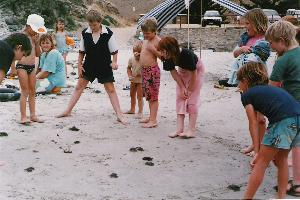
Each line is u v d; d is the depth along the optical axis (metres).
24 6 37.72
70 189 5.72
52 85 10.20
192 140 7.38
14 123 8.00
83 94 10.39
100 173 6.14
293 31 5.62
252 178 5.18
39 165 6.35
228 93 10.80
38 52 8.05
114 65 8.20
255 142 5.24
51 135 7.46
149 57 7.84
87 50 8.30
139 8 55.56
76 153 6.76
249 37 8.37
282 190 5.34
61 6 38.69
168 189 5.76
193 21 37.78
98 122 8.20
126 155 6.71
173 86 11.65
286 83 5.68
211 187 5.82
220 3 16.06
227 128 8.05
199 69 7.46
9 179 5.93
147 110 9.12
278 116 5.11
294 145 5.38
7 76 11.71
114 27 43.06
